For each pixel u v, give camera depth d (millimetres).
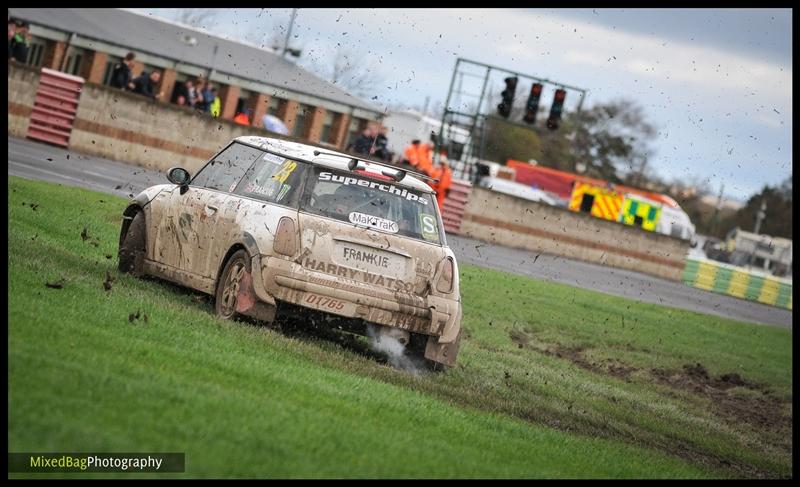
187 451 16422
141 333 24219
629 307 61438
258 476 16078
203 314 29172
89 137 87812
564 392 34406
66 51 120750
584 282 79062
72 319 23969
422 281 29703
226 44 145750
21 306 23844
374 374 27672
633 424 32250
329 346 30359
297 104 141000
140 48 125375
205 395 19766
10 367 18500
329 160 30094
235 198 30547
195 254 31281
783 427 39781
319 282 28703
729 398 43844
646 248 114062
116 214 49719
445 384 29359
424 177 30875
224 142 92812
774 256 189875
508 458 21531
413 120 152875
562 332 49125
